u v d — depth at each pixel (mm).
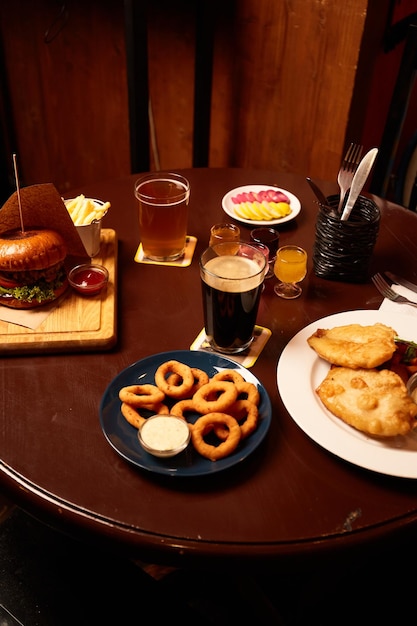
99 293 733
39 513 518
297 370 626
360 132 1466
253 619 792
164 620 574
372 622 658
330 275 780
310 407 584
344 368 610
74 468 534
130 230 875
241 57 1541
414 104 1520
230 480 527
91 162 2002
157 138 1835
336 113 1412
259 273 614
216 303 622
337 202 790
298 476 533
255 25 1461
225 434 552
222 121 1695
